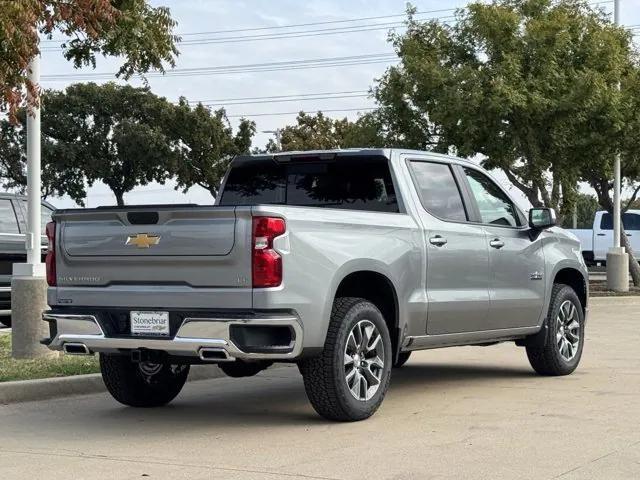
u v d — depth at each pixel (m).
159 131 47.66
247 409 8.01
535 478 5.43
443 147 21.02
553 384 9.13
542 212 9.09
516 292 8.96
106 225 7.09
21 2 8.41
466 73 19.91
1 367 9.43
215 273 6.64
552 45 20.16
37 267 10.19
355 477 5.50
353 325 7.04
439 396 8.46
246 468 5.76
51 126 47.75
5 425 7.34
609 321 16.50
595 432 6.72
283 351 6.55
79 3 9.44
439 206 8.30
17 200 14.30
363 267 7.18
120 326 7.10
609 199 25.75
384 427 7.01
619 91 20.36
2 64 8.92
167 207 6.77
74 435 6.93
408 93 21.17
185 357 6.96
